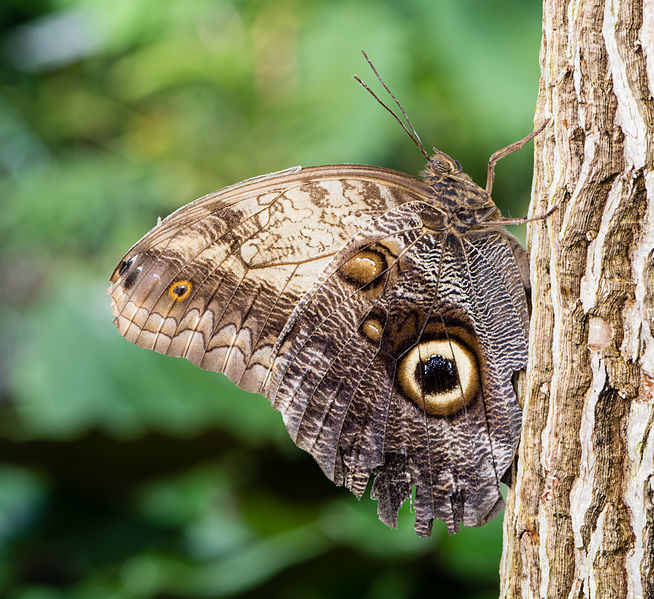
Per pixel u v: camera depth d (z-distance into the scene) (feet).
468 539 2.54
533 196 2.17
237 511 2.71
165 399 2.77
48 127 4.83
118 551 2.69
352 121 3.29
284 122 3.59
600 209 2.13
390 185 2.28
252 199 2.27
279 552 2.59
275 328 2.29
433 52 3.25
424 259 2.28
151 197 4.31
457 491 2.25
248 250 2.28
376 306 2.28
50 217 4.41
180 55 3.97
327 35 3.44
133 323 2.28
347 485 2.29
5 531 2.69
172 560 2.64
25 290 4.92
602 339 2.13
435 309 2.27
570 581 2.15
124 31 4.24
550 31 2.15
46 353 2.81
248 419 2.73
